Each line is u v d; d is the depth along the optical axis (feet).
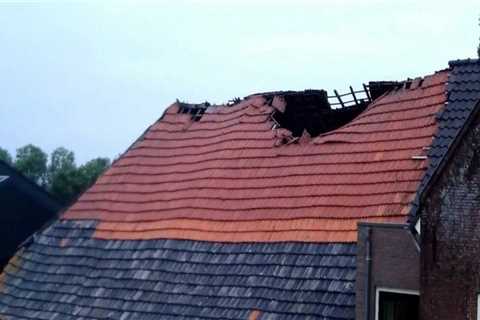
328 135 253.65
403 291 190.90
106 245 269.85
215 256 241.35
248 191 254.27
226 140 279.08
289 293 216.95
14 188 390.42
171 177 280.51
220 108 300.20
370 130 244.22
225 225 248.52
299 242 227.40
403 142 231.30
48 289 267.80
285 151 259.39
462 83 229.86
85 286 259.60
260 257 231.50
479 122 179.32
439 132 222.07
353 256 213.46
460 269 178.70
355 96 279.08
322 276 214.90
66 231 286.25
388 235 193.67
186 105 310.86
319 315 207.00
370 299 194.80
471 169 178.91
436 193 182.91
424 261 182.91
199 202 261.85
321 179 240.32
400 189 217.56
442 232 181.27
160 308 236.43
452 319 179.01
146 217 270.26
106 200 287.48
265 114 279.90
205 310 227.81
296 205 238.07
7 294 278.26
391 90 258.37
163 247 255.29
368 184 227.20
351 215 222.48
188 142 292.20
